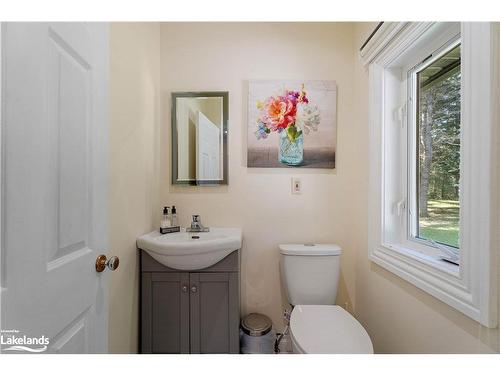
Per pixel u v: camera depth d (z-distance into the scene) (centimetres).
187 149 156
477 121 67
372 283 132
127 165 116
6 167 48
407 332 102
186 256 117
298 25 157
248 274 157
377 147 126
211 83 157
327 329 105
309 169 156
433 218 106
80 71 71
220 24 157
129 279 118
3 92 47
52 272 59
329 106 155
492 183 63
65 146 64
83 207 72
